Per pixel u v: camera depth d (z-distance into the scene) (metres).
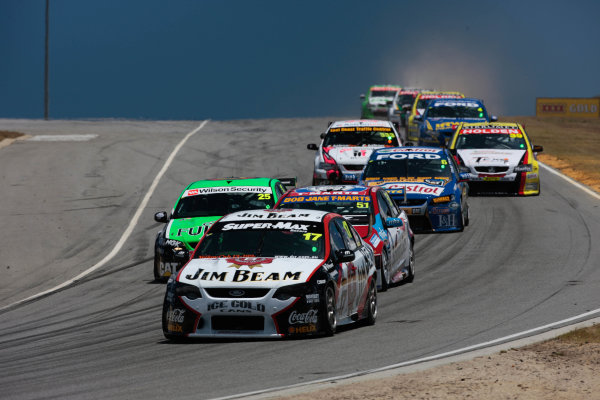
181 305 40.31
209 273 40.75
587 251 69.62
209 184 68.62
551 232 78.69
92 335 46.31
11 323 52.56
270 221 44.19
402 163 82.25
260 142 154.25
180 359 37.44
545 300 51.44
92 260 75.44
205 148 144.75
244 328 39.84
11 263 75.00
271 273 40.38
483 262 66.69
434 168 81.44
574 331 39.97
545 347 37.38
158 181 114.44
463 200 81.06
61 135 161.25
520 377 32.28
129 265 72.56
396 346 39.09
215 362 36.47
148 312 53.25
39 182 112.50
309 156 136.62
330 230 43.91
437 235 78.94
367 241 54.22
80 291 62.97
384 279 55.34
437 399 29.38
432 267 65.81
